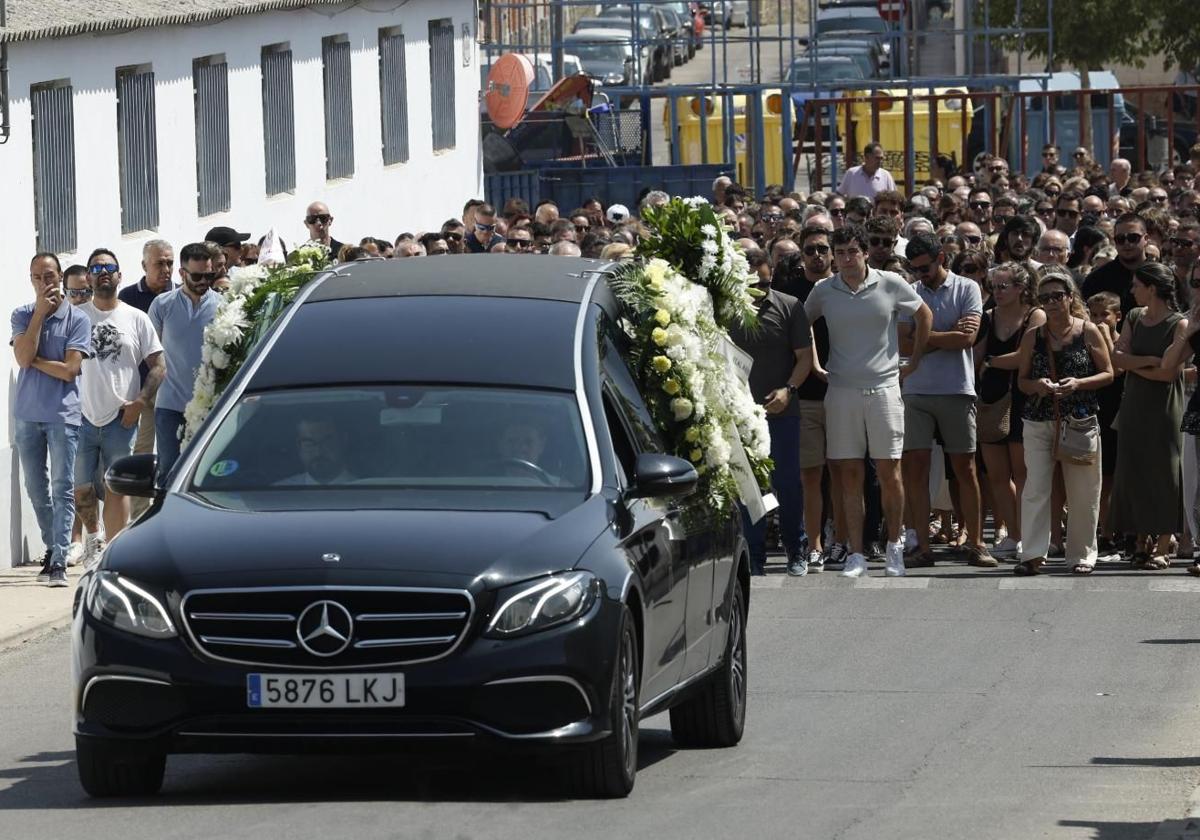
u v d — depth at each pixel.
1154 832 20.97
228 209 63.56
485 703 20.33
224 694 20.38
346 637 20.30
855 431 40.88
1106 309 42.47
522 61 88.12
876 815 21.64
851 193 75.94
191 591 20.53
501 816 20.67
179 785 23.02
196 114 61.47
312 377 23.66
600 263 26.36
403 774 23.36
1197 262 39.22
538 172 88.62
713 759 25.20
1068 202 55.88
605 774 21.44
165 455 40.31
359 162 75.50
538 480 22.42
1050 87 126.44
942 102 101.94
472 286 24.97
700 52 126.00
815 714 28.48
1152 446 40.69
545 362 23.62
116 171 54.56
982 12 112.88
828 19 98.31
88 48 52.72
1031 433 41.16
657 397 25.25
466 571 20.50
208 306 39.97
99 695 20.89
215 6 61.62
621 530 21.89
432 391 23.36
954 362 41.88
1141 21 124.94
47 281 39.50
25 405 40.16
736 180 87.69
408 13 80.31
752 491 26.64
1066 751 25.89
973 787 23.48
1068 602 38.31
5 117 45.53
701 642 24.53
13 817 21.14
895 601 38.53
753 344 40.28
